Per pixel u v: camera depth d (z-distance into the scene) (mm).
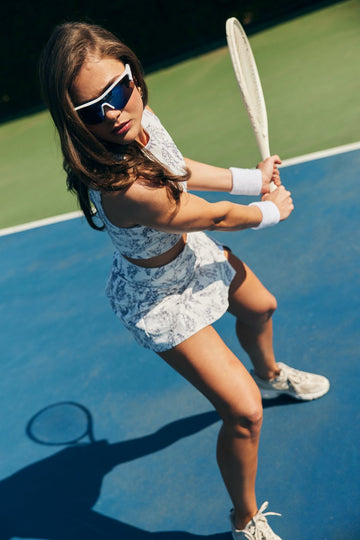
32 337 3809
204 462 2604
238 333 2494
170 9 10500
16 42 10633
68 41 1488
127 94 1567
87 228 5016
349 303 3211
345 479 2320
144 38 10664
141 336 1967
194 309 1919
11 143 8789
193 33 10648
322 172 4668
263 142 2439
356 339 2961
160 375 3186
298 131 5723
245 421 1839
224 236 4199
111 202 1675
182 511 2416
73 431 2975
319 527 2180
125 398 3090
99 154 1572
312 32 8633
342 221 3951
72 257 4629
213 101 7457
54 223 5320
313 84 6801
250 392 1852
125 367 3311
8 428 3111
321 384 2707
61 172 6883
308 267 3613
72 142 1581
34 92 10961
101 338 3609
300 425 2605
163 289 1924
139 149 1689
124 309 1988
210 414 2855
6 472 2846
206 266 2014
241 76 2324
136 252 1816
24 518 2582
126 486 2598
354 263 3516
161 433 2820
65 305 4047
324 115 5883
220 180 2199
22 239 5180
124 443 2824
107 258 4473
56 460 2834
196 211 1719
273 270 3693
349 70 6871
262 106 2725
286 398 2762
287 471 2424
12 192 6684
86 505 2561
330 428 2549
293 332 3127
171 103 7852
